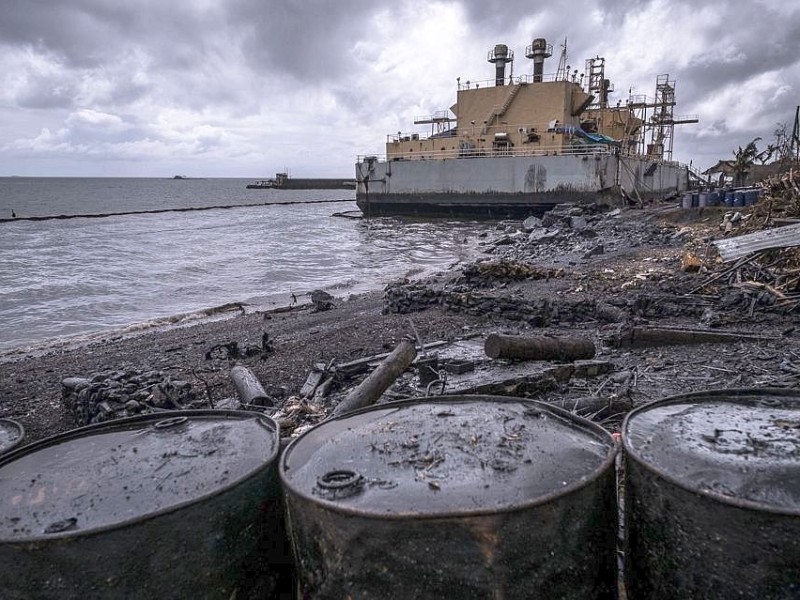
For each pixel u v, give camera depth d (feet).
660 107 196.03
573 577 7.70
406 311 45.50
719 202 108.78
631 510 8.42
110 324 55.31
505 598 7.11
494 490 7.63
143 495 8.32
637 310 37.06
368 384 20.61
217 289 73.00
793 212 65.46
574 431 9.66
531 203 140.56
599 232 98.07
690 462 8.07
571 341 26.78
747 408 10.02
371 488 7.83
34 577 7.22
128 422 11.34
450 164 149.28
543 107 148.36
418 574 7.11
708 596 7.30
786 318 33.60
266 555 8.85
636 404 22.06
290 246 117.39
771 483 7.39
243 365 32.73
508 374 24.50
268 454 9.43
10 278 79.36
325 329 42.16
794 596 6.69
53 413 27.76
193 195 455.63
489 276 54.49
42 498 8.49
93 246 116.57
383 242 120.98
